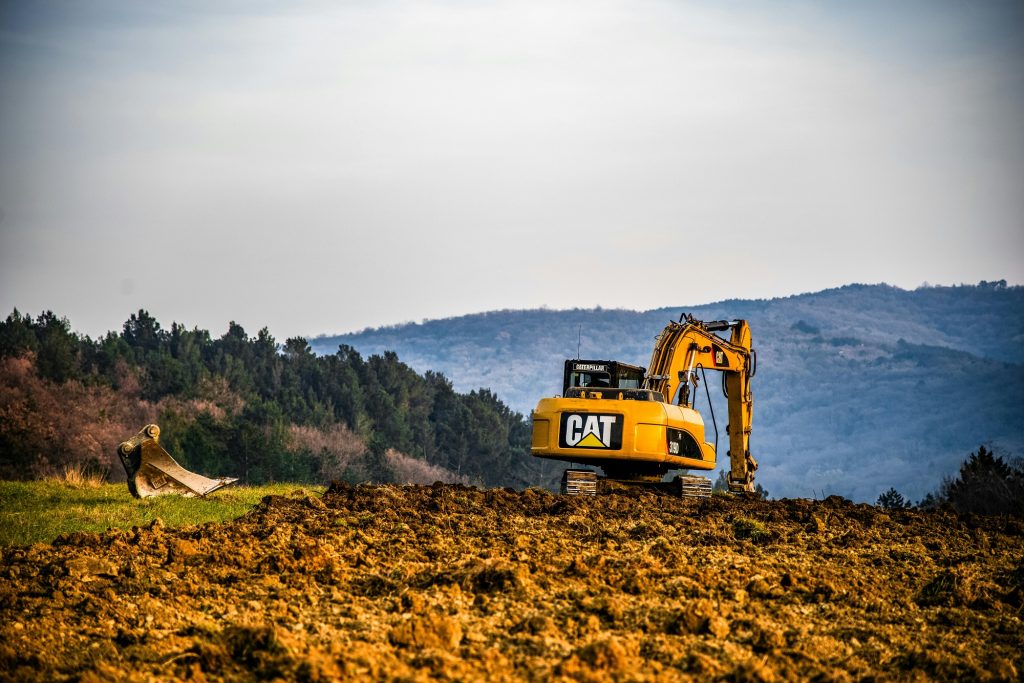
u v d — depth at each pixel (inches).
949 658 931.3
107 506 1742.1
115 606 1024.9
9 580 1139.9
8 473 6353.3
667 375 2049.7
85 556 1223.5
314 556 1181.7
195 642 900.0
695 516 1578.5
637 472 2016.5
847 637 975.6
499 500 1675.7
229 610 1003.3
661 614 989.2
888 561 1283.2
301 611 997.2
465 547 1279.5
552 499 1701.5
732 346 2249.0
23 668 869.2
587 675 805.9
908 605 1089.4
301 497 1669.5
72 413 7214.6
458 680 800.3
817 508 1737.2
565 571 1135.6
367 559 1197.7
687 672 846.5
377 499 1656.0
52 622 983.0
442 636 886.4
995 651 967.6
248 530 1393.9
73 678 838.5
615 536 1344.7
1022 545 1481.3
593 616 964.0
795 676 846.5
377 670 805.9
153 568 1174.3
